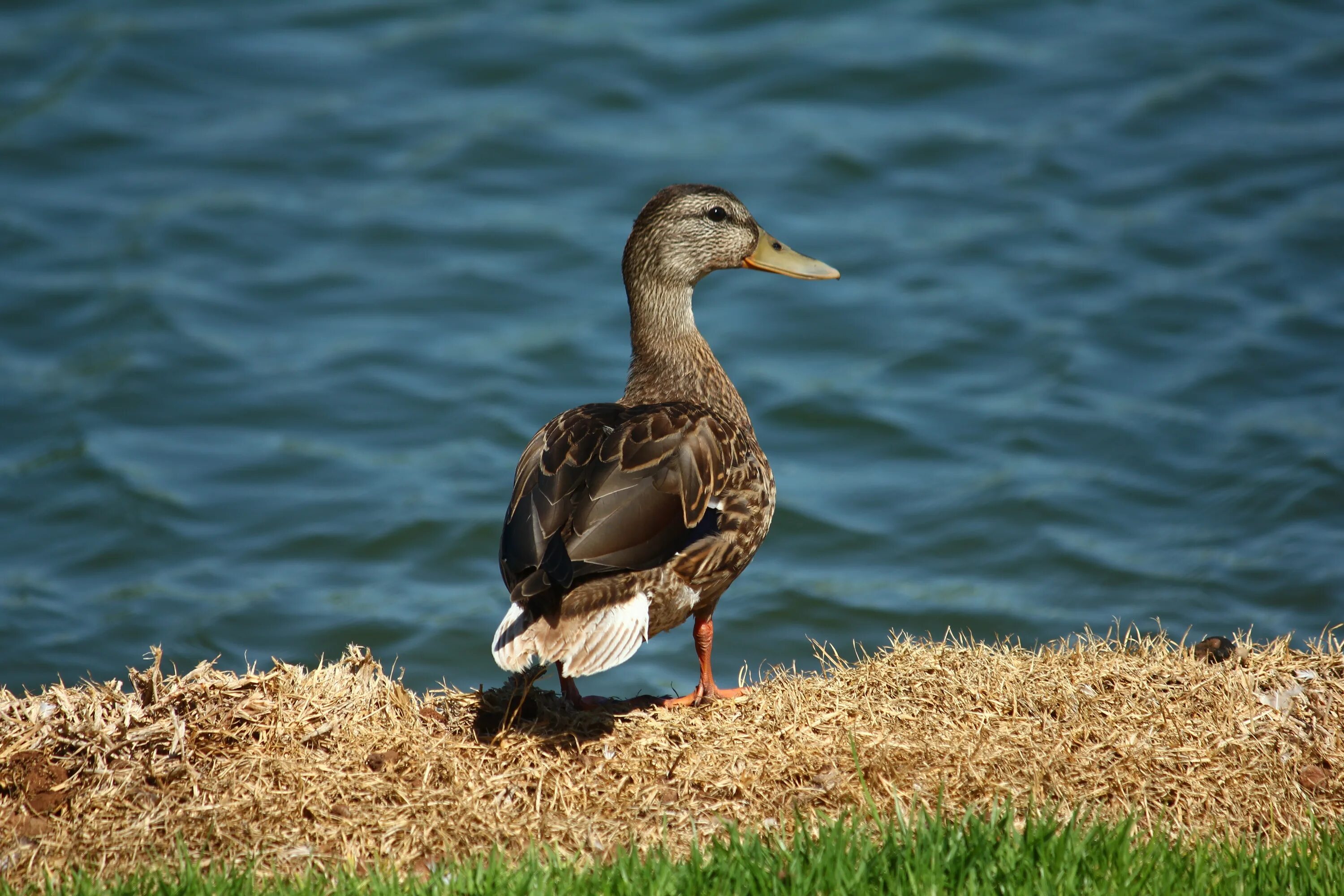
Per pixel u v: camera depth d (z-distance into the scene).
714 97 22.41
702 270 8.46
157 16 24.02
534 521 6.48
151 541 13.70
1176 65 22.52
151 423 15.88
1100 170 20.27
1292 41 23.03
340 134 21.45
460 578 13.46
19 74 22.28
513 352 17.61
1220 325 17.08
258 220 19.67
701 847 5.86
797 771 6.36
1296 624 11.93
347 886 5.35
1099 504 14.20
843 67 22.61
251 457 15.31
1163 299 17.64
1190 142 20.72
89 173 20.48
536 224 19.72
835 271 8.64
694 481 6.88
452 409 16.42
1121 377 16.30
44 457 15.05
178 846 5.70
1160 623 12.09
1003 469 14.91
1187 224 19.06
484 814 6.03
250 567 13.48
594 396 16.84
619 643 6.43
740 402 8.54
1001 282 18.27
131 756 6.29
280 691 6.75
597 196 20.27
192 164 20.70
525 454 7.38
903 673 7.13
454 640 12.27
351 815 6.03
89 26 23.64
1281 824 6.12
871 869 5.37
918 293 18.25
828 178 20.34
